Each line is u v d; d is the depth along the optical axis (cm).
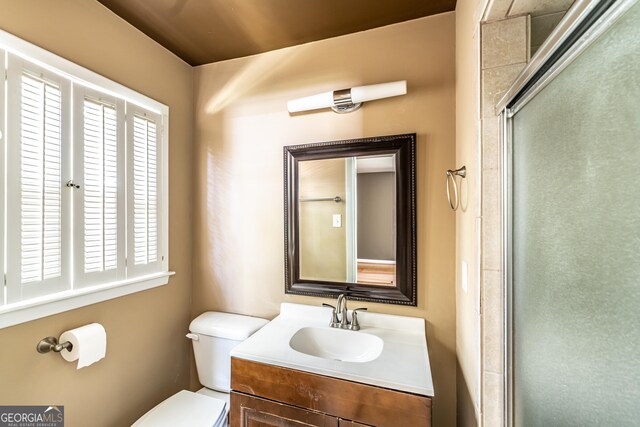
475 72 89
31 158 102
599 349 45
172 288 165
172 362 164
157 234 155
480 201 85
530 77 61
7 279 95
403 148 135
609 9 39
